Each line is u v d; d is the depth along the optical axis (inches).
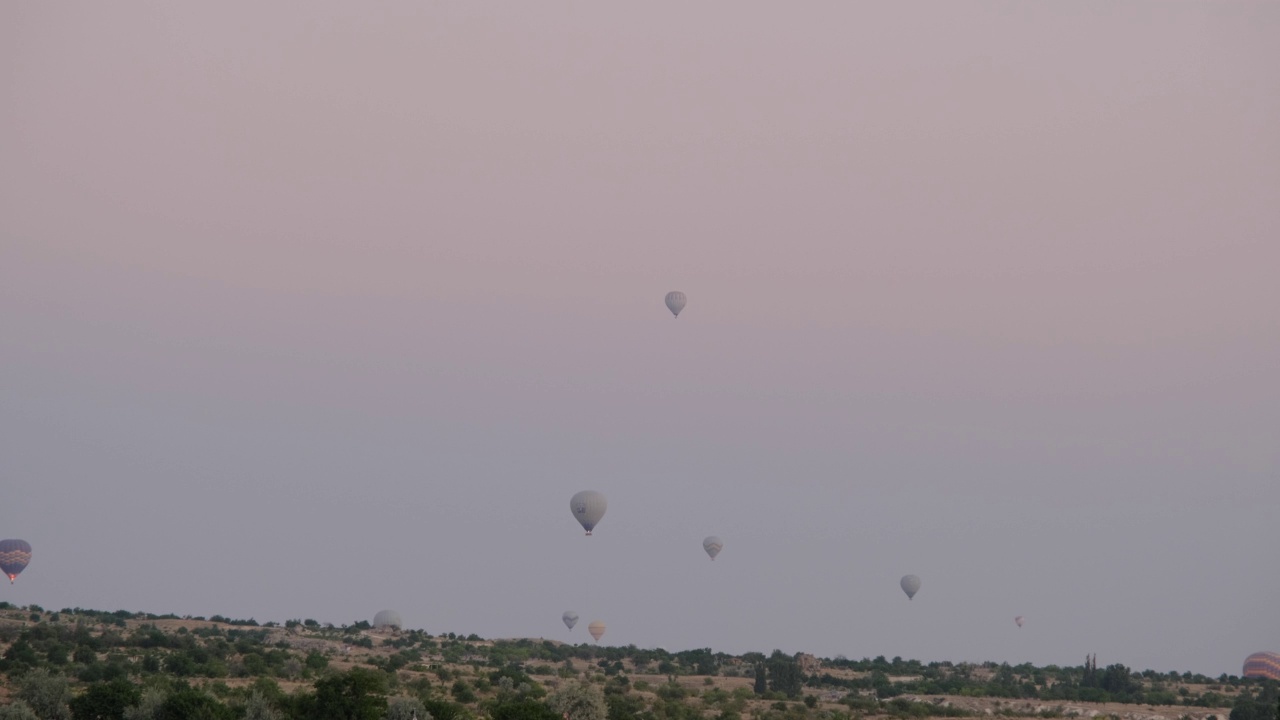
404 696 5137.8
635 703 6427.2
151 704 4530.0
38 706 4692.4
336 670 6752.0
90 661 6358.3
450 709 4886.8
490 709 4795.8
